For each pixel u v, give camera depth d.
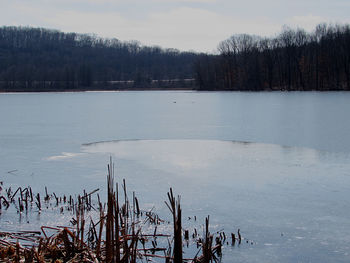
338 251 10.38
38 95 114.69
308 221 12.48
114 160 21.94
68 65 176.12
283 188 16.06
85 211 13.27
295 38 112.25
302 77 108.62
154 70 192.00
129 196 15.16
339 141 27.61
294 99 72.81
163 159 22.12
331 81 102.12
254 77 116.00
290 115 45.34
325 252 10.30
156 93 124.81
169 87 158.62
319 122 38.53
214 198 14.86
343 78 101.81
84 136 31.61
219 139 29.50
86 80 157.38
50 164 20.97
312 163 20.61
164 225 12.06
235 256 10.05
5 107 64.88
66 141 29.00
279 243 10.88
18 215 12.89
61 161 21.73
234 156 22.78
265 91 111.00
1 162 21.53
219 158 22.25
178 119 44.25
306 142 27.44
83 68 157.00
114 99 90.50
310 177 17.72
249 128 35.47
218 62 127.69
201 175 18.36
